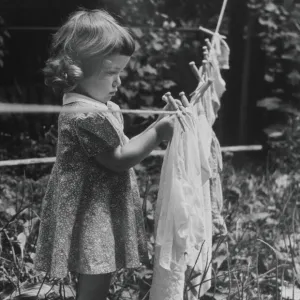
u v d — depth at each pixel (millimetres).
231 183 7930
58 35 3760
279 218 6543
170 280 3752
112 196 3717
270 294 4910
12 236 5555
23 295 4379
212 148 4504
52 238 3721
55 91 3859
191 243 3770
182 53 11406
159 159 8945
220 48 5062
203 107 4492
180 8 11453
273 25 10758
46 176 7934
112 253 3629
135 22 10578
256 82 11203
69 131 3684
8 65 11820
